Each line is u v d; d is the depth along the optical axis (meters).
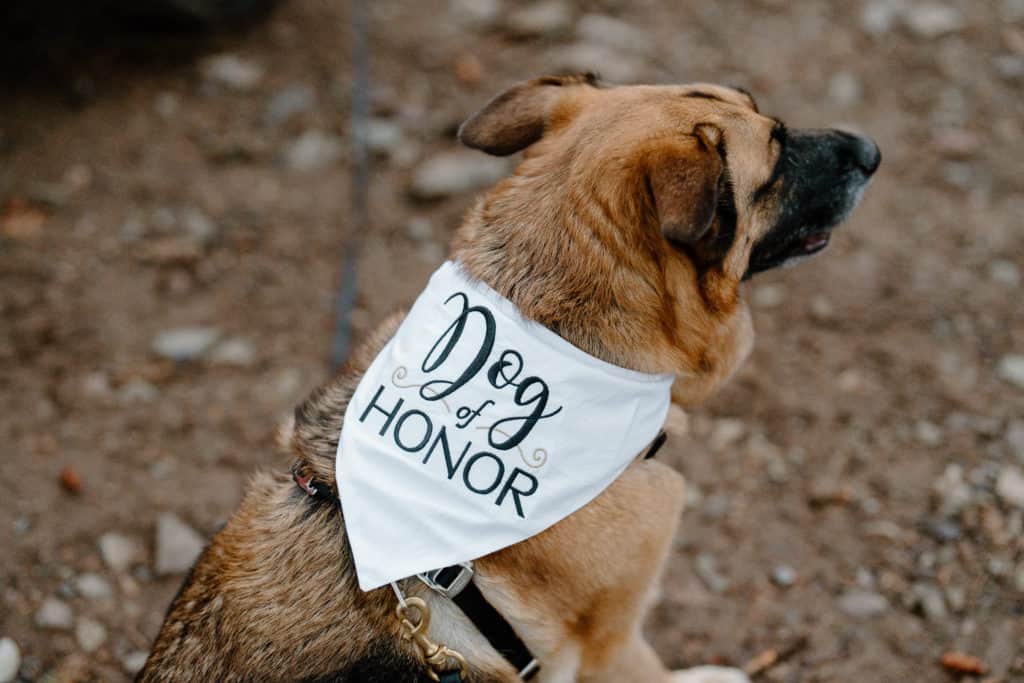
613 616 2.72
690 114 2.58
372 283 4.75
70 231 4.95
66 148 5.32
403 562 2.30
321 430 2.63
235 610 2.45
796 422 4.07
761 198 2.69
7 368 4.36
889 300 4.48
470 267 2.56
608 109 2.66
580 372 2.41
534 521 2.36
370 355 2.80
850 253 4.69
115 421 4.20
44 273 4.75
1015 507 3.62
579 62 5.64
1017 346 4.22
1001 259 4.59
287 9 6.10
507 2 6.11
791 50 5.73
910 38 5.73
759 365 4.29
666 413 2.62
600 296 2.49
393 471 2.36
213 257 4.88
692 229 2.26
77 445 4.10
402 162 5.29
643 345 2.52
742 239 2.64
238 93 5.62
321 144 5.38
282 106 5.55
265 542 2.51
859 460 3.91
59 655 3.46
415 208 5.08
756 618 3.49
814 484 3.84
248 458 4.11
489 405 2.38
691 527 3.78
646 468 2.70
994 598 3.40
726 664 3.39
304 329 4.59
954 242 4.69
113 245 4.90
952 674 3.23
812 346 4.34
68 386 4.31
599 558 2.56
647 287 2.52
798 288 4.57
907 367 4.20
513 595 2.52
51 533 3.79
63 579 3.66
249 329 4.58
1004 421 3.94
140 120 5.47
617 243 2.49
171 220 5.02
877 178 5.01
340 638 2.40
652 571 2.73
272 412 4.26
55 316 4.58
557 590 2.57
